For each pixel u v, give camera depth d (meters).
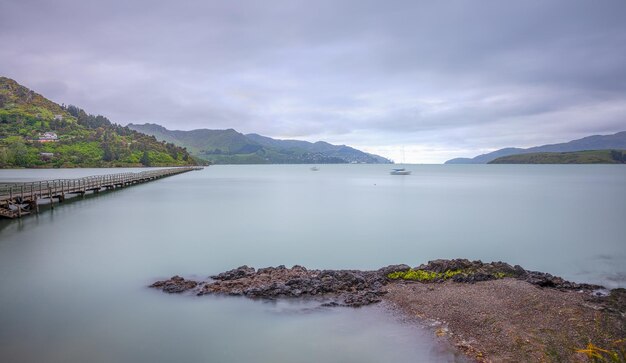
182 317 13.02
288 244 25.91
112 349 10.97
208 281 16.88
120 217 36.47
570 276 18.88
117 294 15.31
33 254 22.08
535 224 33.97
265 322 12.55
